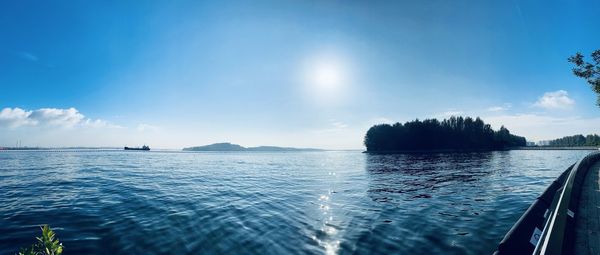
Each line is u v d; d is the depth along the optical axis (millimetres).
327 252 9391
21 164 53594
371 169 44688
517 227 8258
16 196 18938
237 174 37000
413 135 145875
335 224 12586
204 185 25266
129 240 10312
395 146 149000
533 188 22484
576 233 7801
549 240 4914
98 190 21656
